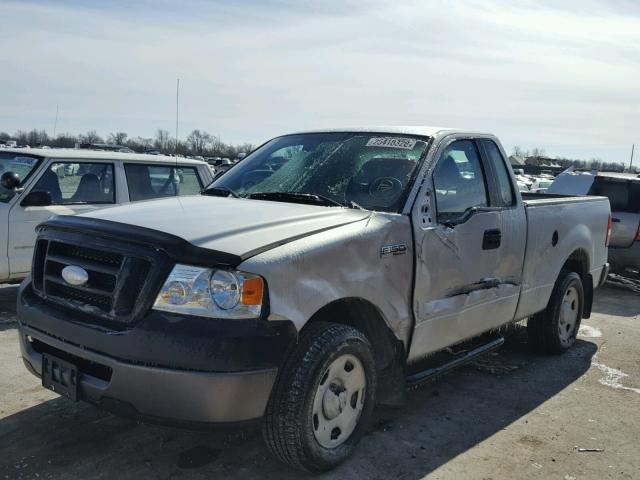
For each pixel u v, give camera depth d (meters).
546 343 5.81
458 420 4.27
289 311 3.04
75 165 7.20
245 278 2.95
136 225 3.22
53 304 3.37
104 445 3.64
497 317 4.75
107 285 3.14
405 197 3.91
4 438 3.70
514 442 3.95
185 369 2.84
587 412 4.51
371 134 4.53
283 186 4.29
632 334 6.84
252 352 2.90
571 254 6.01
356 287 3.42
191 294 2.92
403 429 4.07
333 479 3.36
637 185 9.46
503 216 4.70
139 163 7.78
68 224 3.41
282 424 3.10
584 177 10.05
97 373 3.13
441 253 4.04
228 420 2.93
